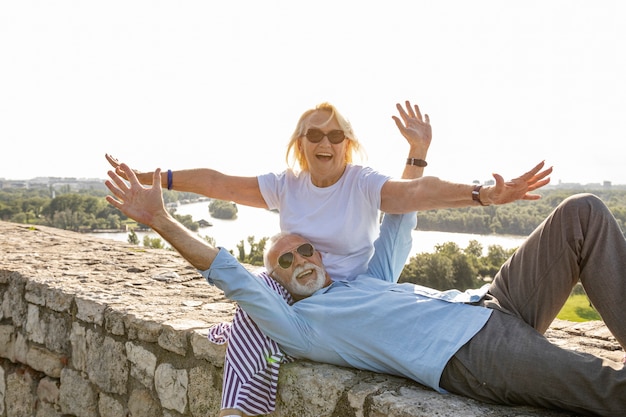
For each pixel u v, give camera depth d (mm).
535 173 2119
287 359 2611
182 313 3525
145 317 3393
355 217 2760
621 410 1887
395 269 3006
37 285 4234
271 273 2713
